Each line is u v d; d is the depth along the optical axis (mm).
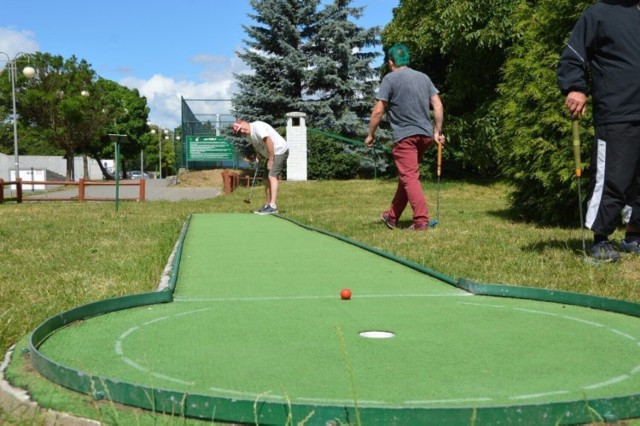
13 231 7637
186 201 15070
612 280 4203
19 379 2164
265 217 10125
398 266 4973
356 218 9500
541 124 8047
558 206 8281
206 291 3939
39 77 41125
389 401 2006
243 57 27797
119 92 58500
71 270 4738
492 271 4574
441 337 2818
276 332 2902
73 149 43938
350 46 27938
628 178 4574
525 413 1803
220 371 2307
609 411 1861
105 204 14234
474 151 18766
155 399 1899
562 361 2455
